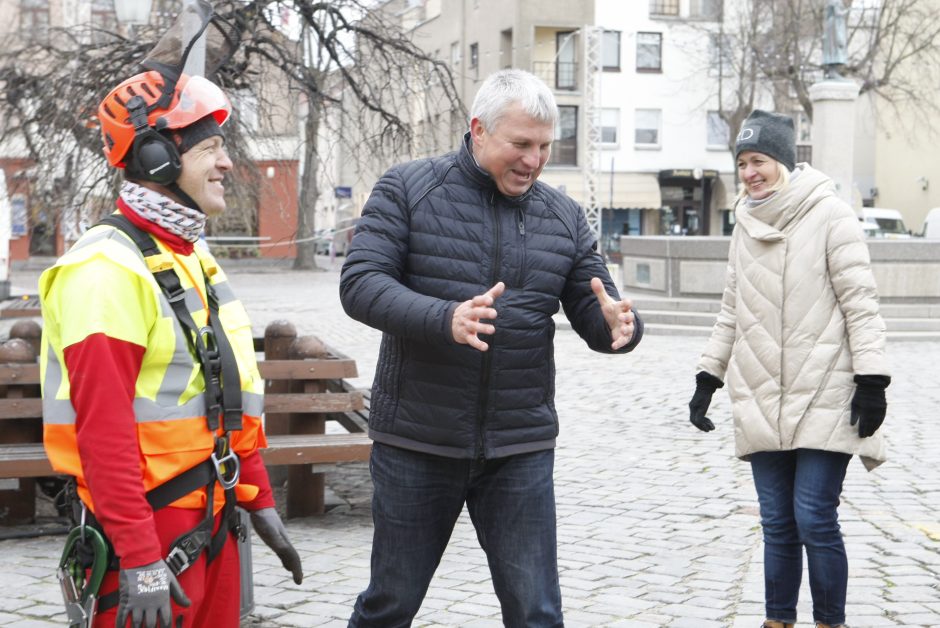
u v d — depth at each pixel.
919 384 12.48
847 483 7.43
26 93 11.21
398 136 11.77
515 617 3.35
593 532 6.25
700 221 52.88
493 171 3.22
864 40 44.53
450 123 12.13
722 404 10.98
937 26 43.56
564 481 7.62
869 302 4.16
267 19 10.61
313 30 11.25
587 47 42.00
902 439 9.06
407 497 3.31
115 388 2.54
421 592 3.40
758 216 4.36
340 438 6.33
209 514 2.73
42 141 10.69
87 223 10.62
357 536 6.21
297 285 33.44
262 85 11.27
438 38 53.28
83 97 10.42
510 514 3.31
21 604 4.97
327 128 11.64
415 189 3.28
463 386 3.23
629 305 3.19
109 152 2.77
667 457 8.41
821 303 4.23
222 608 2.87
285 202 12.41
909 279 18.25
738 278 4.42
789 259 4.27
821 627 4.22
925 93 45.50
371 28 11.45
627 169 51.31
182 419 2.71
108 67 10.50
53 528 6.29
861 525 6.32
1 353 6.57
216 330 2.80
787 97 42.59
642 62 50.84
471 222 3.26
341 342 17.56
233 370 2.80
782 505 4.36
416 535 3.33
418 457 3.29
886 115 49.19
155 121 2.71
